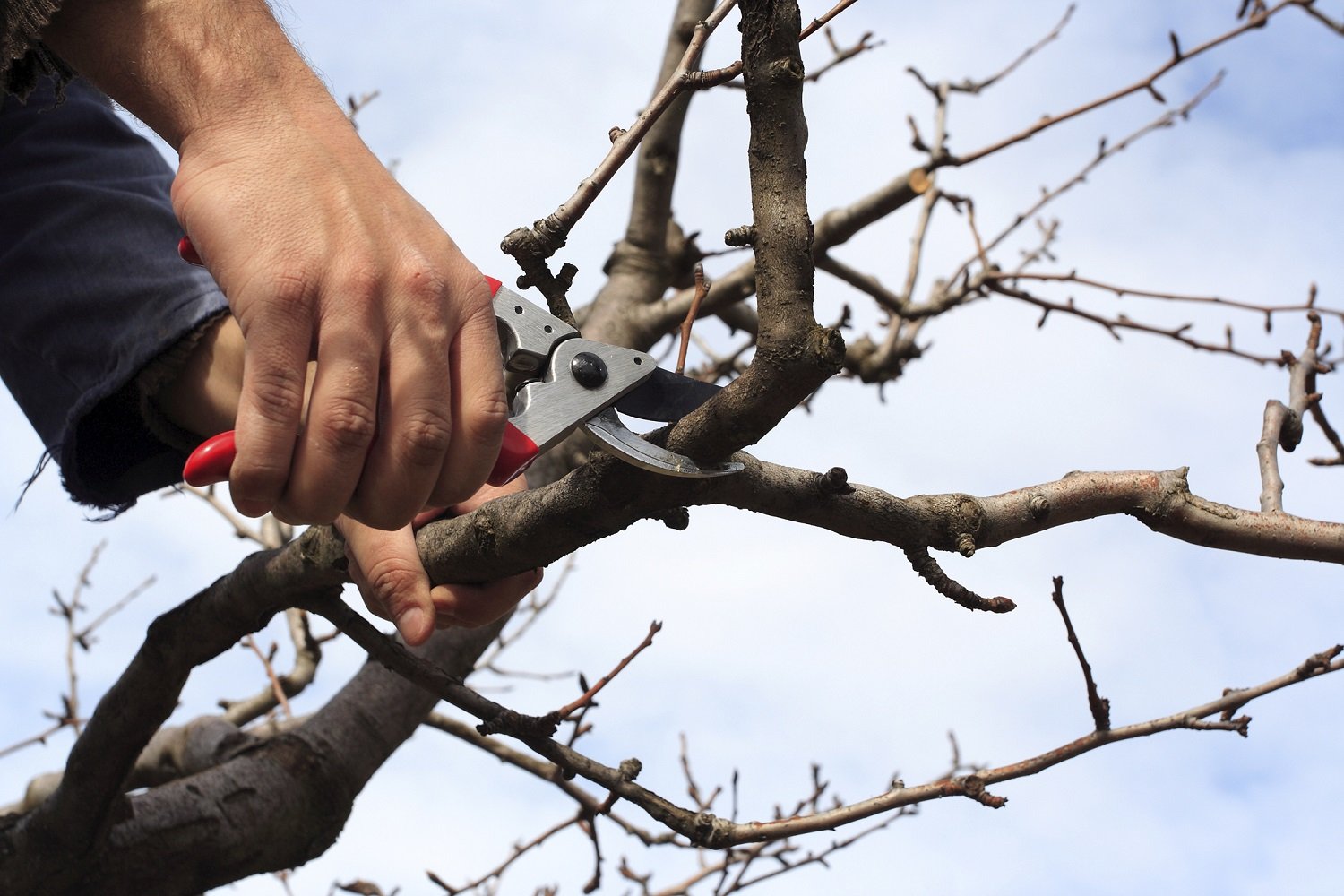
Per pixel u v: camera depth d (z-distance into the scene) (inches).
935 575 66.5
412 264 46.4
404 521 48.1
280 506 46.4
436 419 45.9
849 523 64.6
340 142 48.6
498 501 66.7
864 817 77.6
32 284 69.6
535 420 59.4
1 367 72.7
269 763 90.3
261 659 136.6
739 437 55.6
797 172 52.6
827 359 51.9
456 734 120.8
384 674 96.3
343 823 92.0
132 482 73.4
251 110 48.3
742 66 54.6
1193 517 74.1
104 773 79.4
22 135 74.6
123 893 83.8
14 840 83.0
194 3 49.6
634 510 60.9
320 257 45.1
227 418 68.0
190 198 46.8
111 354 67.1
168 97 49.1
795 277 52.4
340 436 44.3
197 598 77.1
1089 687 82.1
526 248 61.4
